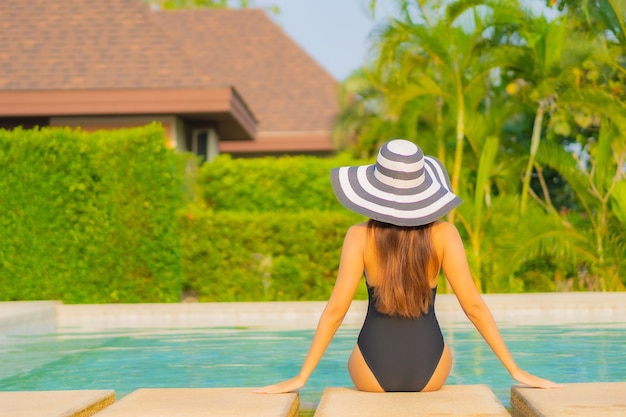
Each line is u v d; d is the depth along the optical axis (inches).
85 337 369.7
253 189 625.9
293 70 1080.8
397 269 181.3
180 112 673.0
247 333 378.6
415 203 180.9
